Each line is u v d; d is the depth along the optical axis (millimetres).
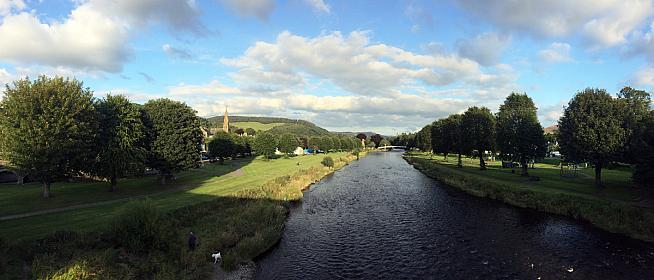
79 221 30938
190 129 57906
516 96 97562
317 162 120625
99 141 45938
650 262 27531
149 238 25062
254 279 25109
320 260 28922
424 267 27438
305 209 47625
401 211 46094
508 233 35625
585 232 35188
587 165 75500
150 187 54281
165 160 54562
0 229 27875
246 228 33719
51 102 38469
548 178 60438
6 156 37375
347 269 27078
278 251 31031
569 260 28328
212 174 76562
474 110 81812
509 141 65375
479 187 58625
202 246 27609
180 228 32250
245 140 156500
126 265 22656
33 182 56312
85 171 44688
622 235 34031
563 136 50469
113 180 48938
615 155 44125
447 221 40688
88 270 20516
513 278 25266
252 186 56875
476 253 30297
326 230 37406
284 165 105375
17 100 37406
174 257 25375
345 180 78812
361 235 35625
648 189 42531
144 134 52469
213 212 38469
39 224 29703
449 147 94438
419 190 63188
